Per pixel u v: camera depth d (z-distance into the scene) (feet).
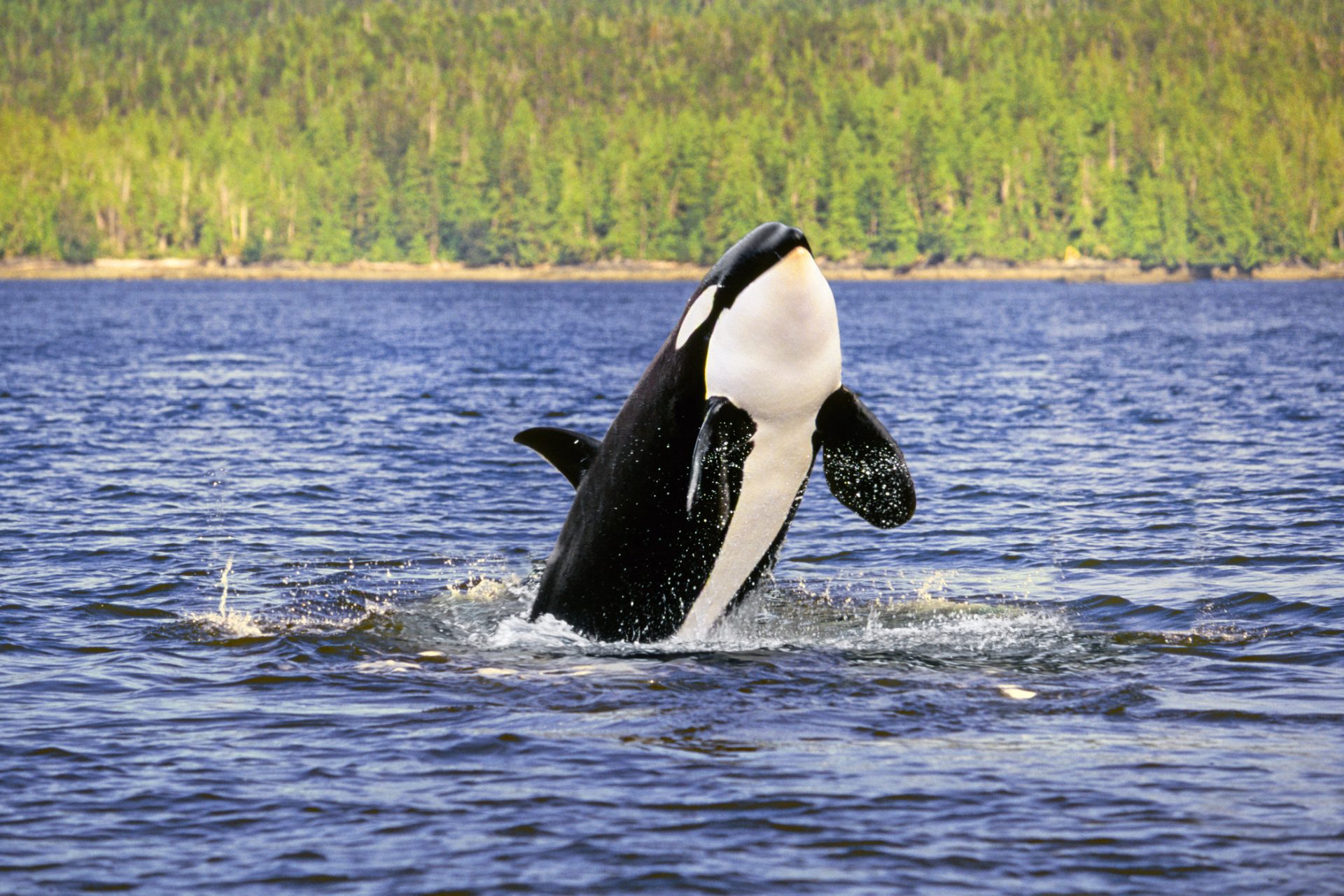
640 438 141.38
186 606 159.84
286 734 112.78
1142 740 110.01
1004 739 110.52
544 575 151.33
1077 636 145.07
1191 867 87.61
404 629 148.77
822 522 220.23
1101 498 238.89
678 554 142.72
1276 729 112.16
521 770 104.37
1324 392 444.55
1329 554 185.06
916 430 351.46
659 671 130.72
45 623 150.10
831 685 125.80
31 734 112.57
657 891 85.61
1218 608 156.46
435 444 324.39
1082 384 495.82
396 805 98.07
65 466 280.31
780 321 132.05
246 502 238.48
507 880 87.10
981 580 176.86
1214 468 274.57
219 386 478.18
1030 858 89.20
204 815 96.53
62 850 91.15
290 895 85.20
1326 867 87.04
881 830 93.61
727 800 98.53
